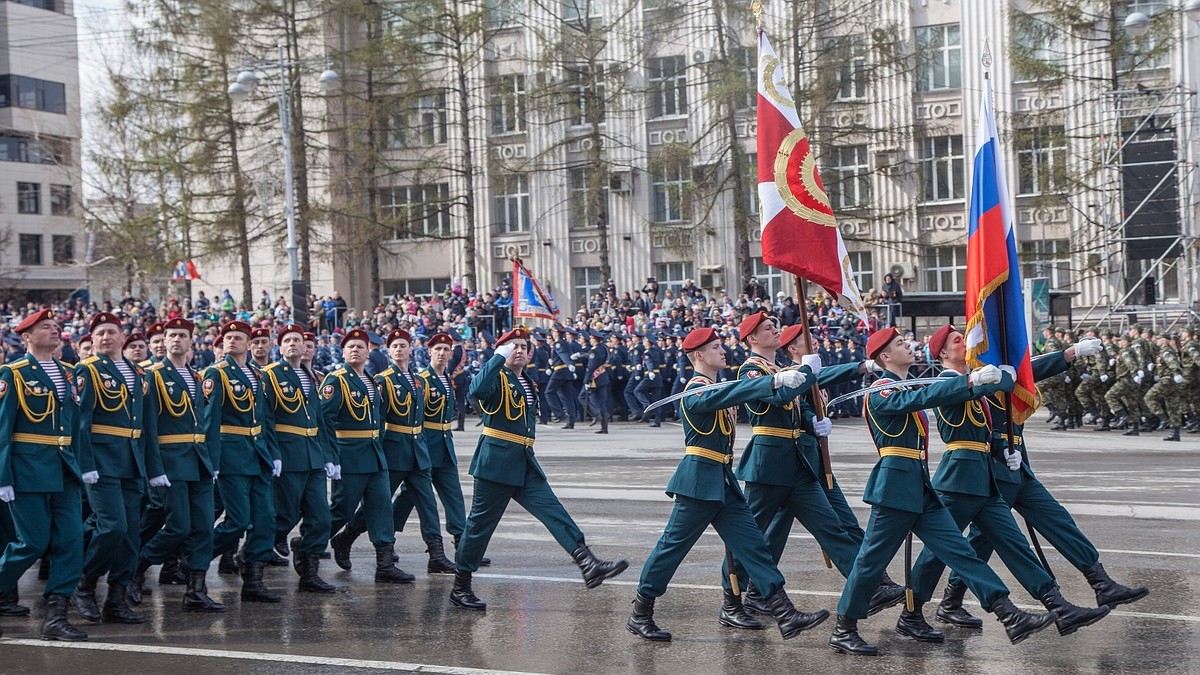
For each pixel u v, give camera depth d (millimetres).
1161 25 33344
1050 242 38500
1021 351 8492
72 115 64688
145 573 10727
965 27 39094
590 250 43531
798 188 9188
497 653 7832
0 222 61500
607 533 12336
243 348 10188
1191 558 10445
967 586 7992
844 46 36156
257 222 42594
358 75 42656
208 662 7746
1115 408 23828
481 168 41094
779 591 7934
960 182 39656
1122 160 29953
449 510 11141
